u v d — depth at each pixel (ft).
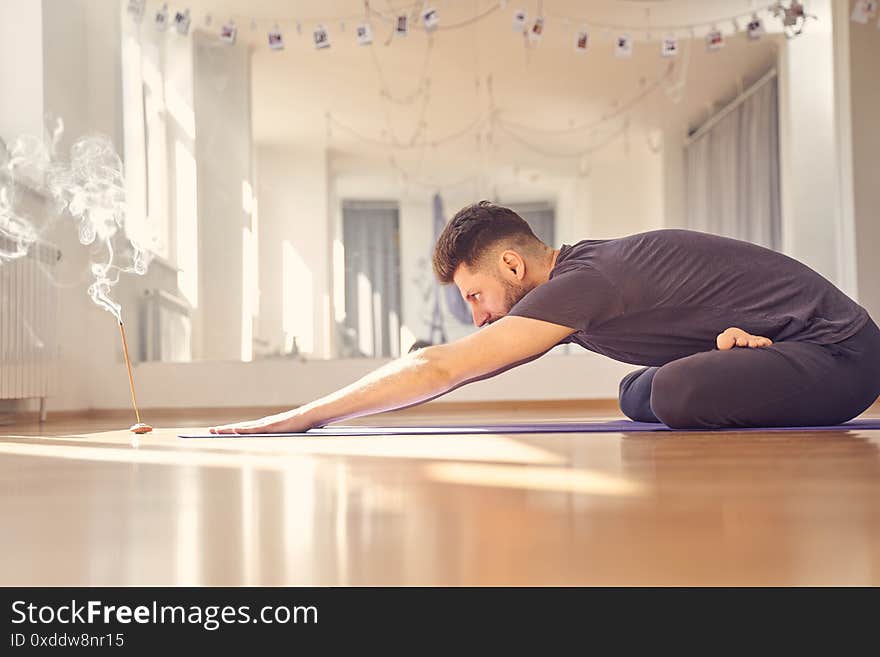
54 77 13.14
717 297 6.16
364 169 14.35
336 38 14.46
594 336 6.27
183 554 1.77
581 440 5.33
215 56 14.26
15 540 2.01
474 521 2.12
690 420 6.03
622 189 15.10
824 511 2.22
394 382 5.76
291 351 13.70
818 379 5.93
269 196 14.06
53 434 7.63
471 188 14.58
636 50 15.08
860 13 14.26
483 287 6.36
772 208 15.67
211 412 13.85
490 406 14.23
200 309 13.89
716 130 15.49
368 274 13.89
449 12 14.64
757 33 14.74
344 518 2.21
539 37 14.84
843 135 15.07
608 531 1.95
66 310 13.30
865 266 14.84
